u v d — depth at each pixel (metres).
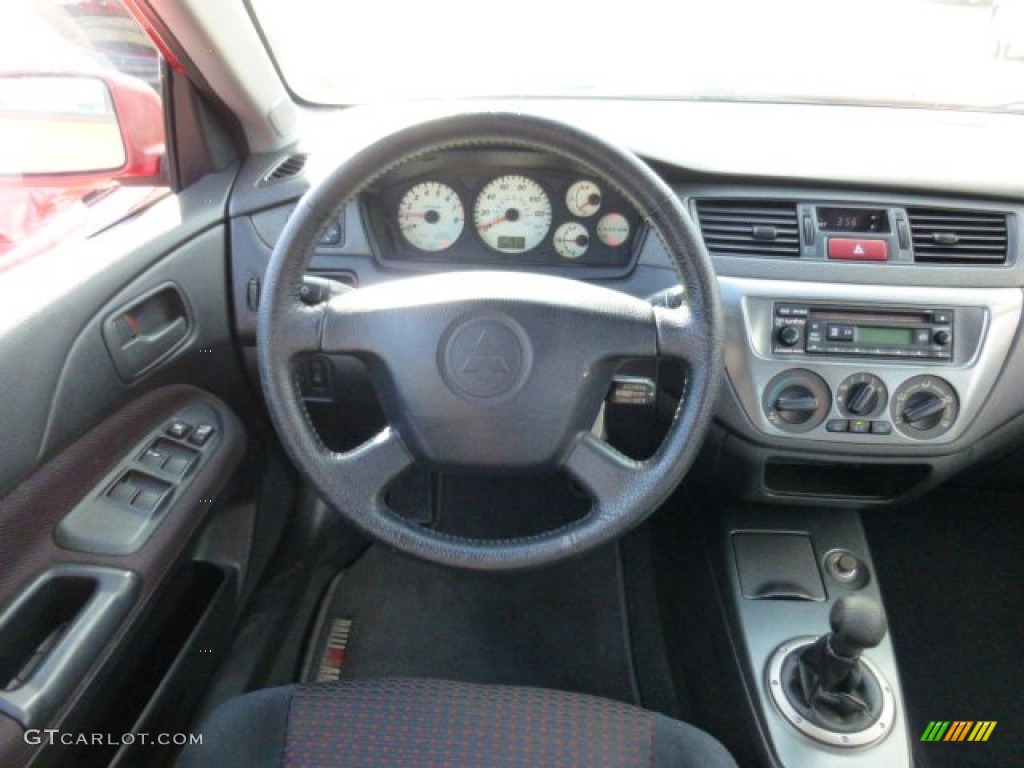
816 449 1.42
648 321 1.05
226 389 1.55
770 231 1.40
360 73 1.82
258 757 1.04
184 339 1.39
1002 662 1.70
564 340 1.05
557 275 1.49
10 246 1.26
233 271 1.51
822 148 1.48
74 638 1.01
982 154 1.48
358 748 1.05
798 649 1.43
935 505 2.00
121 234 1.31
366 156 1.00
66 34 1.38
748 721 1.38
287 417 1.04
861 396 1.37
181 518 1.23
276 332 1.03
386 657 1.74
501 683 1.70
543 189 1.46
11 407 0.99
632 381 1.25
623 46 1.92
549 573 1.93
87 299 1.16
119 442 1.23
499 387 1.06
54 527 1.08
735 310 1.39
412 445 1.09
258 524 1.61
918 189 1.40
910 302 1.37
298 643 1.72
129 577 1.10
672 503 1.83
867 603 1.24
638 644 1.78
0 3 1.33
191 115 1.47
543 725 1.08
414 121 1.01
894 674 1.39
